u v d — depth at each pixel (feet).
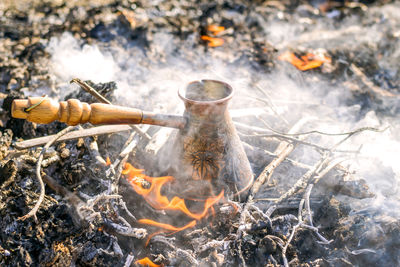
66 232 2.13
